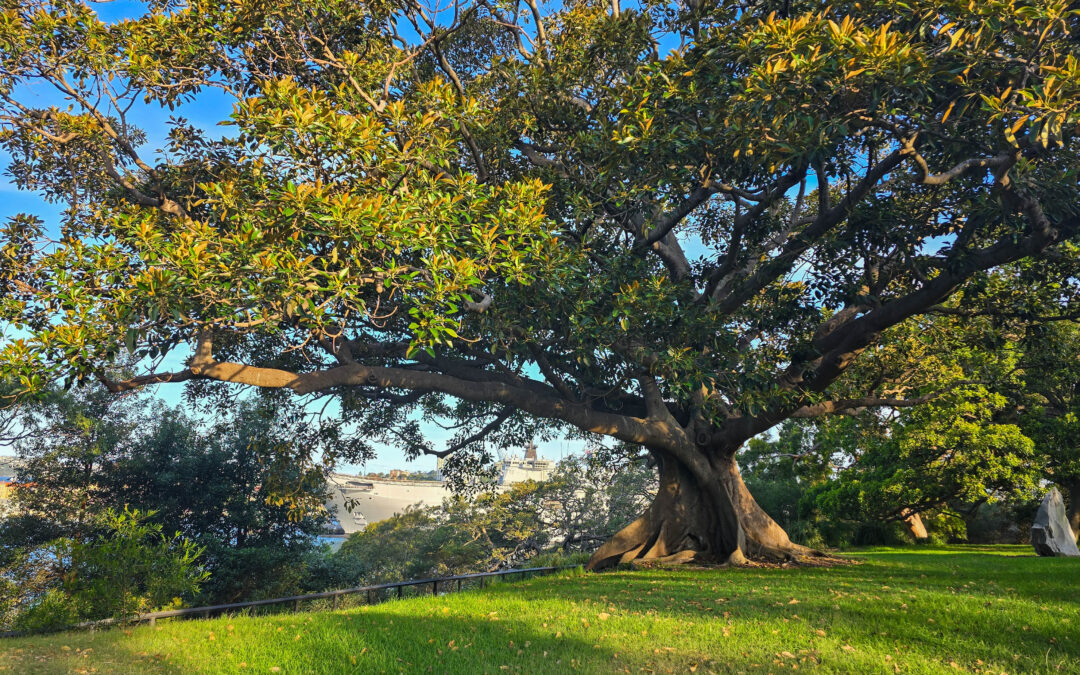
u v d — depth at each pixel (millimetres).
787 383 15734
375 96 12992
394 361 17297
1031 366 18984
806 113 10359
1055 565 15039
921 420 23594
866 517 27016
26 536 25422
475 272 11070
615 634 7711
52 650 7559
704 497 18172
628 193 12867
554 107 14742
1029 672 5895
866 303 14336
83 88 12633
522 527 44438
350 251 10797
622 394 17375
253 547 26094
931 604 8906
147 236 10164
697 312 13422
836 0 10500
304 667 6520
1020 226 11625
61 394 25266
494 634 7859
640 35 14484
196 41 12438
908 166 14664
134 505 26781
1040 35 8727
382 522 50219
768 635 7438
